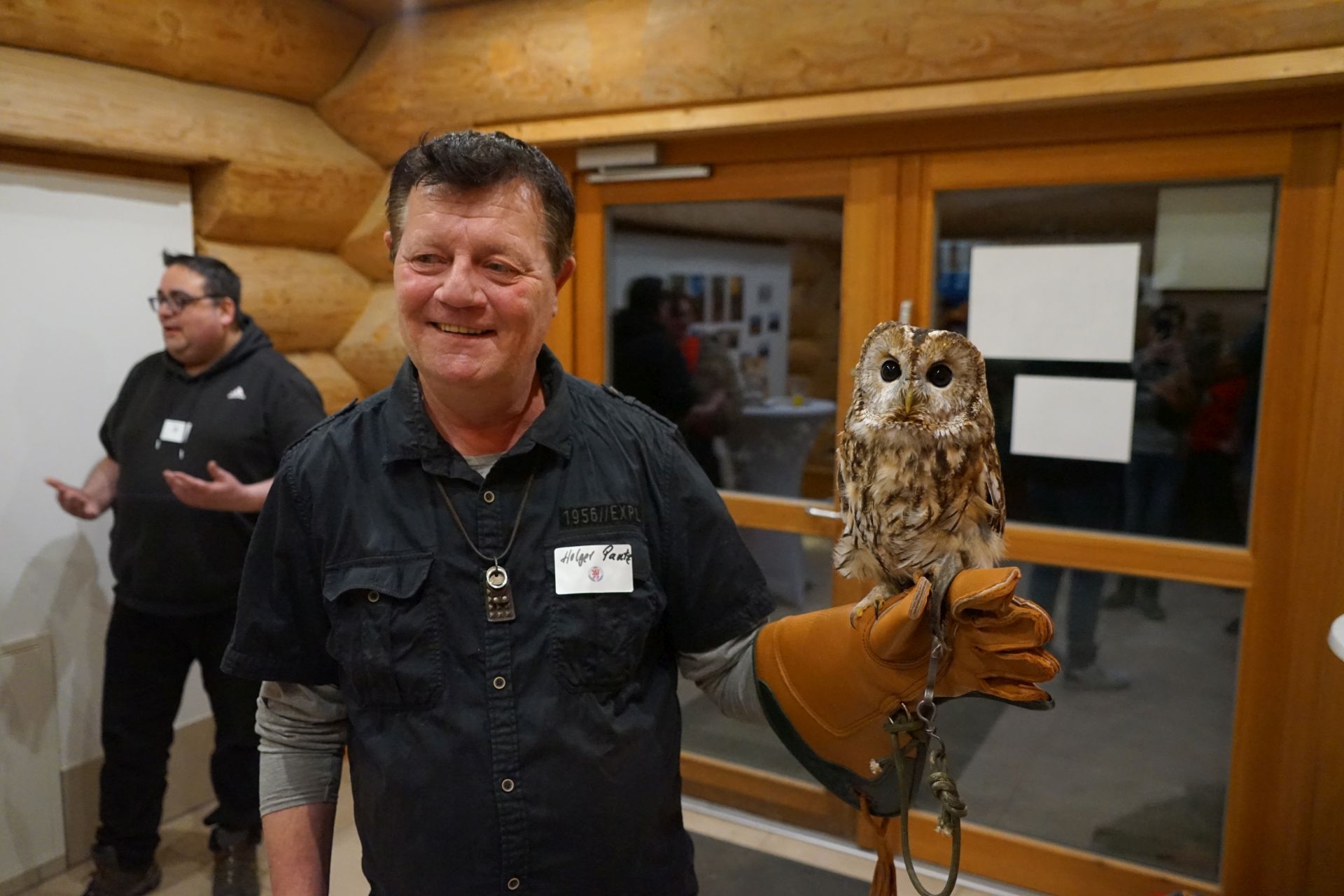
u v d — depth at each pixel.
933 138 2.05
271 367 2.19
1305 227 1.76
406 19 2.60
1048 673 0.83
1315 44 1.60
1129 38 1.72
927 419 0.99
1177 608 2.00
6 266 2.12
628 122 2.27
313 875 1.03
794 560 2.42
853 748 1.01
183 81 2.37
